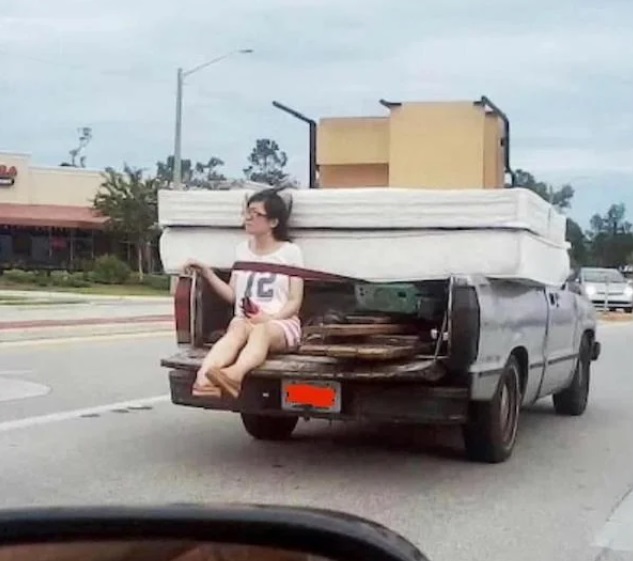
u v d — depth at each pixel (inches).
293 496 290.7
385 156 458.3
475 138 448.1
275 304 307.6
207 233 328.5
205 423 405.4
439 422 291.9
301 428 394.9
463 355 292.4
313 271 307.6
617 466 342.3
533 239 315.0
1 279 2070.6
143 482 304.7
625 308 1461.6
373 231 311.3
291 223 316.5
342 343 305.3
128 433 382.0
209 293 330.3
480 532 260.1
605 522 272.4
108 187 2411.4
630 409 478.9
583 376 455.5
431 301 317.7
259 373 293.3
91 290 1925.4
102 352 685.3
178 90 1707.7
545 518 274.7
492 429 329.4
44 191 2443.4
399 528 261.4
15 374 553.6
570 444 381.4
